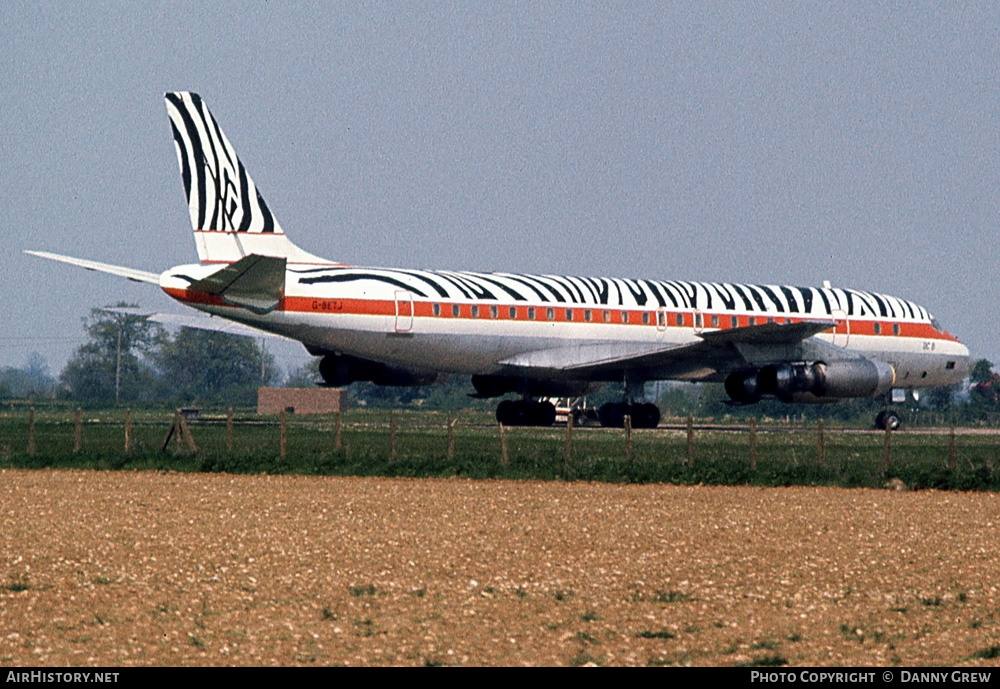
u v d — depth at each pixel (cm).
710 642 5175
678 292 17950
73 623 5341
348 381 17250
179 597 5841
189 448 12550
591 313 17188
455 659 4859
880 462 12138
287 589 6041
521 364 16775
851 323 19062
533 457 11806
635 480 10906
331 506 8894
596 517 8512
